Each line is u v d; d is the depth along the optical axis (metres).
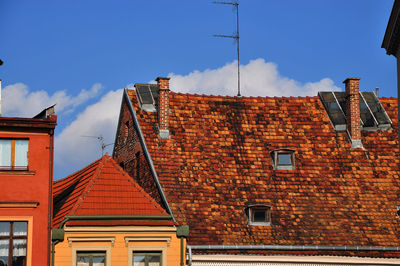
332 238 56.22
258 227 56.03
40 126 50.12
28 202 49.31
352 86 64.12
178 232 52.84
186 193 56.72
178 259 52.69
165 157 58.75
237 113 63.38
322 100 65.88
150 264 52.44
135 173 61.41
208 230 54.91
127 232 51.97
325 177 60.25
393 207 58.94
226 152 60.25
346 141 63.12
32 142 50.12
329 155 61.88
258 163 60.12
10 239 49.03
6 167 49.59
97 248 51.22
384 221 57.97
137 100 62.81
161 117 60.66
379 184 60.41
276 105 64.81
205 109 62.88
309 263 55.31
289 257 55.06
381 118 64.81
